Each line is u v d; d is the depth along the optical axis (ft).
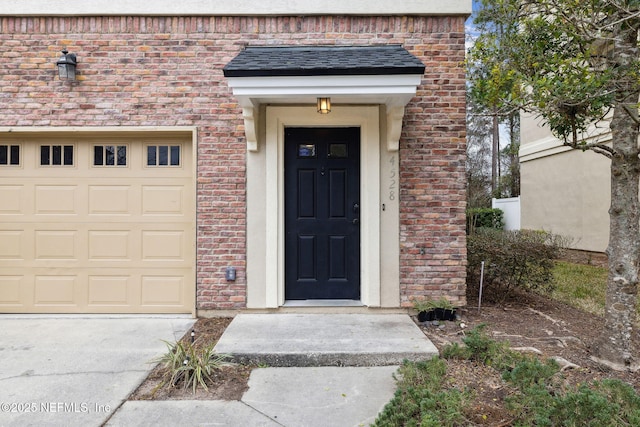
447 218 14.61
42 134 14.89
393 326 12.98
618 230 10.57
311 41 14.71
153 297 15.19
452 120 14.65
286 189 15.19
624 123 10.36
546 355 10.86
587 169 29.17
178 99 14.67
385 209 14.60
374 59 12.81
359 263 15.16
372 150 14.48
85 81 14.65
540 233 20.77
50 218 15.11
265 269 14.65
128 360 11.01
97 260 15.17
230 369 10.55
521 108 10.95
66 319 14.64
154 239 15.20
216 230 14.69
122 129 14.64
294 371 10.52
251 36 14.73
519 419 7.63
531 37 11.53
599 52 11.14
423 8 14.57
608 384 8.05
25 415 8.30
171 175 15.21
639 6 9.48
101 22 14.70
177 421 8.11
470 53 12.06
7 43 14.65
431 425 6.83
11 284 15.10
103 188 15.19
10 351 11.63
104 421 8.11
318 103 13.38
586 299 17.85
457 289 14.57
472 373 9.78
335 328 12.84
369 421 8.17
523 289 17.74
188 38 14.70
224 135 14.69
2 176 15.08
